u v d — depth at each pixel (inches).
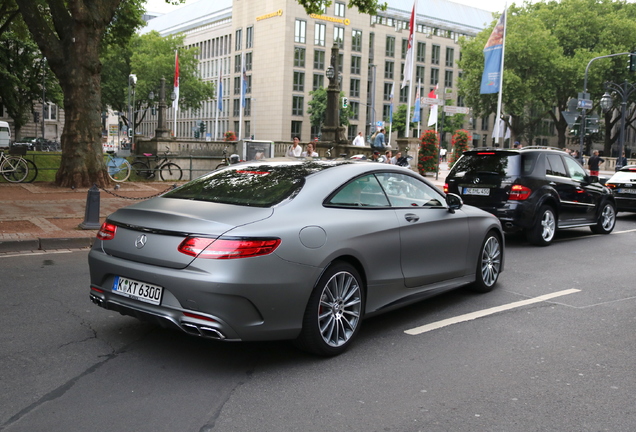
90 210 389.1
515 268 322.0
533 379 158.2
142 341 181.0
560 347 186.2
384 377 157.5
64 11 636.1
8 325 193.8
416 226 204.4
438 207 223.9
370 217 186.4
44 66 1889.8
